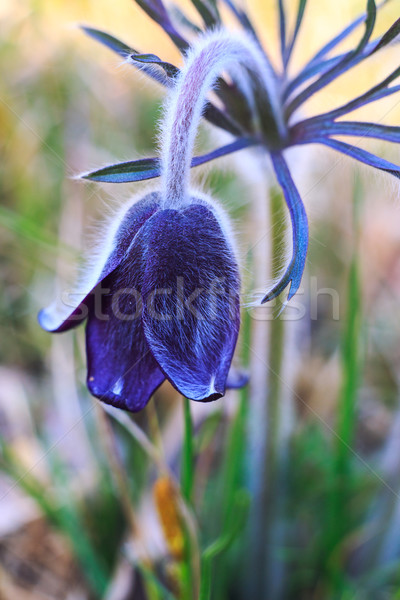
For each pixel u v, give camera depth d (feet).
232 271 0.54
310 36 1.20
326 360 0.97
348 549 0.77
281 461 0.74
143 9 0.57
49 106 1.17
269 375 0.69
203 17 0.58
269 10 1.27
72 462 0.80
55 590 0.76
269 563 0.74
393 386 0.96
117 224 0.55
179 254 0.53
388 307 1.02
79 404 0.80
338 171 1.04
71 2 1.31
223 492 0.75
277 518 0.74
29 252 0.98
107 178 0.54
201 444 0.75
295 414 0.89
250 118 0.58
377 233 1.06
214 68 0.54
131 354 0.54
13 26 1.23
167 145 0.54
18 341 0.98
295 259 0.53
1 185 1.11
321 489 0.79
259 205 0.68
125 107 1.22
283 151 0.60
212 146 0.67
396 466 0.74
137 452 0.77
